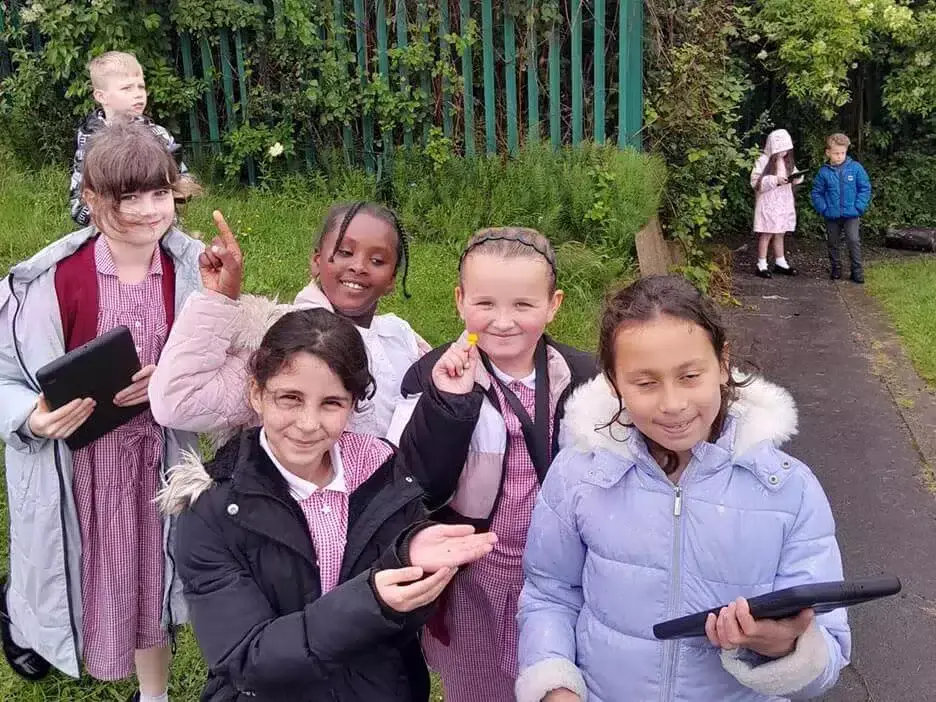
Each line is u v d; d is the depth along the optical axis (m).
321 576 1.92
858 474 4.75
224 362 2.30
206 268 2.29
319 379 1.85
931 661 3.30
